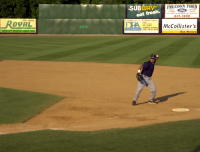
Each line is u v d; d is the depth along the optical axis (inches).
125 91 1358.3
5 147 617.3
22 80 1587.1
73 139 660.1
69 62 2142.0
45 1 5403.5
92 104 1157.1
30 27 4532.5
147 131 716.0
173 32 4281.5
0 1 5398.6
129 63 2068.2
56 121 968.3
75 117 1008.9
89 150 579.2
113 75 1704.0
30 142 649.0
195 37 3814.0
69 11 4416.8
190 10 4220.0
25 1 5413.4
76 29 4431.6
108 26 4370.1
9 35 4392.2
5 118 988.6
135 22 4325.8
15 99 1208.2
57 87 1429.6
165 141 613.3
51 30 4478.3
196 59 2196.1
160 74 1721.2
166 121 908.0
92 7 4372.5
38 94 1290.6
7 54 2571.4
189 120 855.7
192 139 621.0
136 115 1017.5
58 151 581.0
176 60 2160.4
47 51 2714.1
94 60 2206.0
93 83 1517.0
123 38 3772.1
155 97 1262.3
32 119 987.3
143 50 2642.7
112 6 4347.9
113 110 1082.7
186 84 1487.5
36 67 1971.0
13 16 5457.7
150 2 5216.5
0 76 1700.3
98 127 853.8
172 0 5206.7
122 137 661.9
